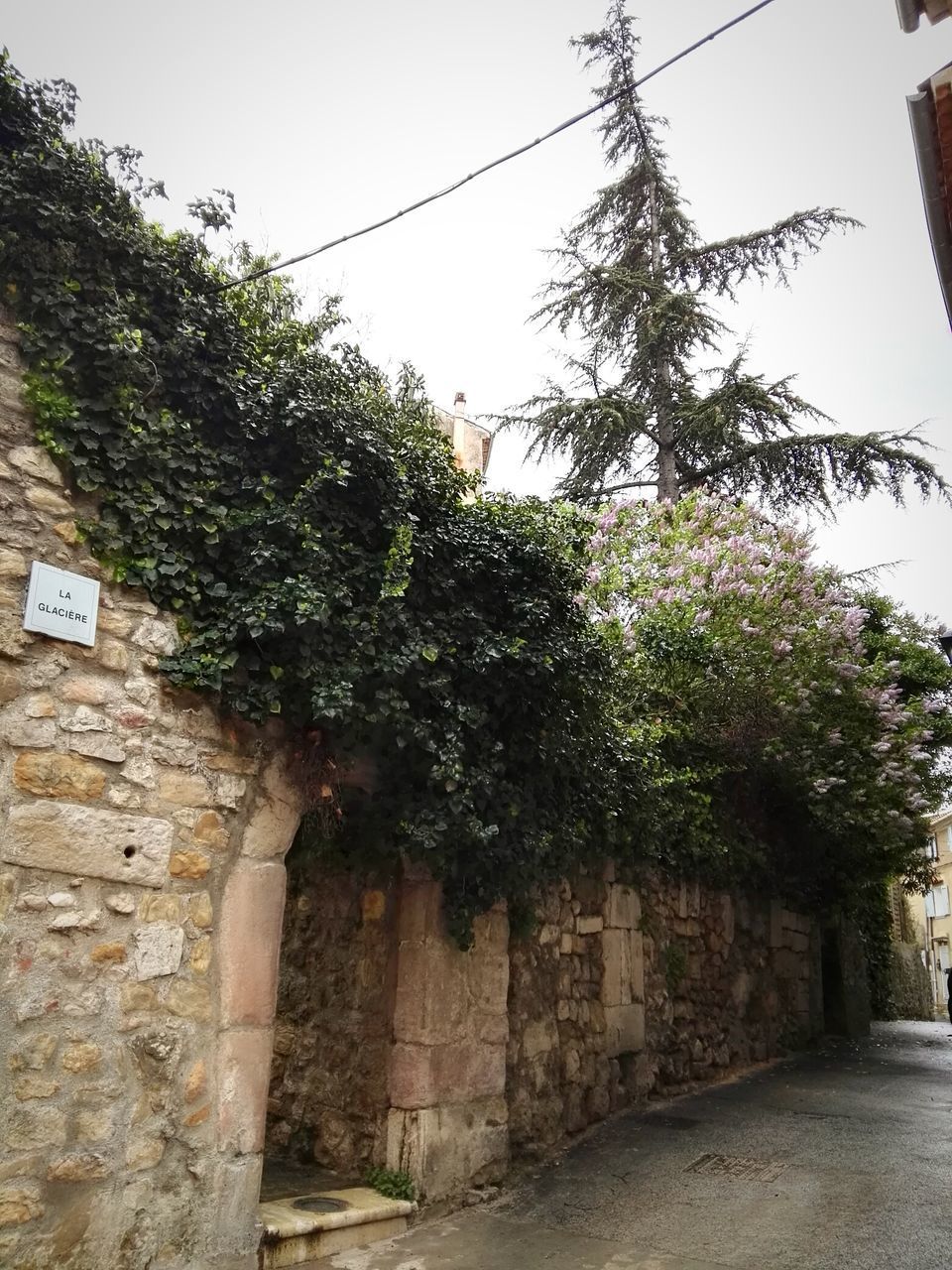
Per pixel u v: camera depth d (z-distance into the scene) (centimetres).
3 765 372
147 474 440
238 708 446
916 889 1548
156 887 416
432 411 664
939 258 449
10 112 429
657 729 866
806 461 1366
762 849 1080
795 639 988
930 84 391
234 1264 422
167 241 477
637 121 1554
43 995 371
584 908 781
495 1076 622
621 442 1408
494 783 566
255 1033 445
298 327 550
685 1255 489
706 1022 962
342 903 649
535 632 577
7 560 385
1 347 402
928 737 1123
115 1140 386
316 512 483
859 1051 1212
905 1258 473
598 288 1444
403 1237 520
